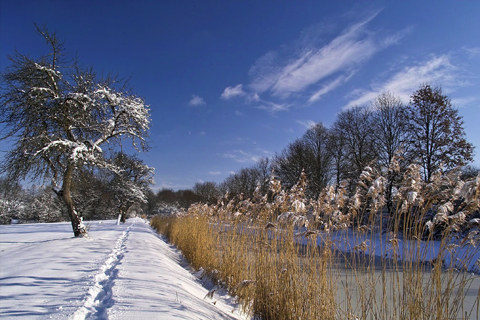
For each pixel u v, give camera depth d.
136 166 32.16
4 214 41.00
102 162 12.38
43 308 3.53
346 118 27.64
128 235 15.24
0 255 7.64
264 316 5.07
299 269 4.60
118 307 3.58
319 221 4.36
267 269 5.28
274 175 6.23
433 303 3.01
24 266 5.96
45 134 11.00
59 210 45.25
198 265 9.05
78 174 12.85
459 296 2.91
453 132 18.66
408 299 3.14
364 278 3.78
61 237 14.08
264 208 6.01
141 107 12.67
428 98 19.55
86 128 12.12
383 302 3.44
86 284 4.75
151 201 62.97
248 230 6.85
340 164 29.67
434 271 3.02
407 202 3.20
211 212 10.04
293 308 4.46
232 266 6.99
